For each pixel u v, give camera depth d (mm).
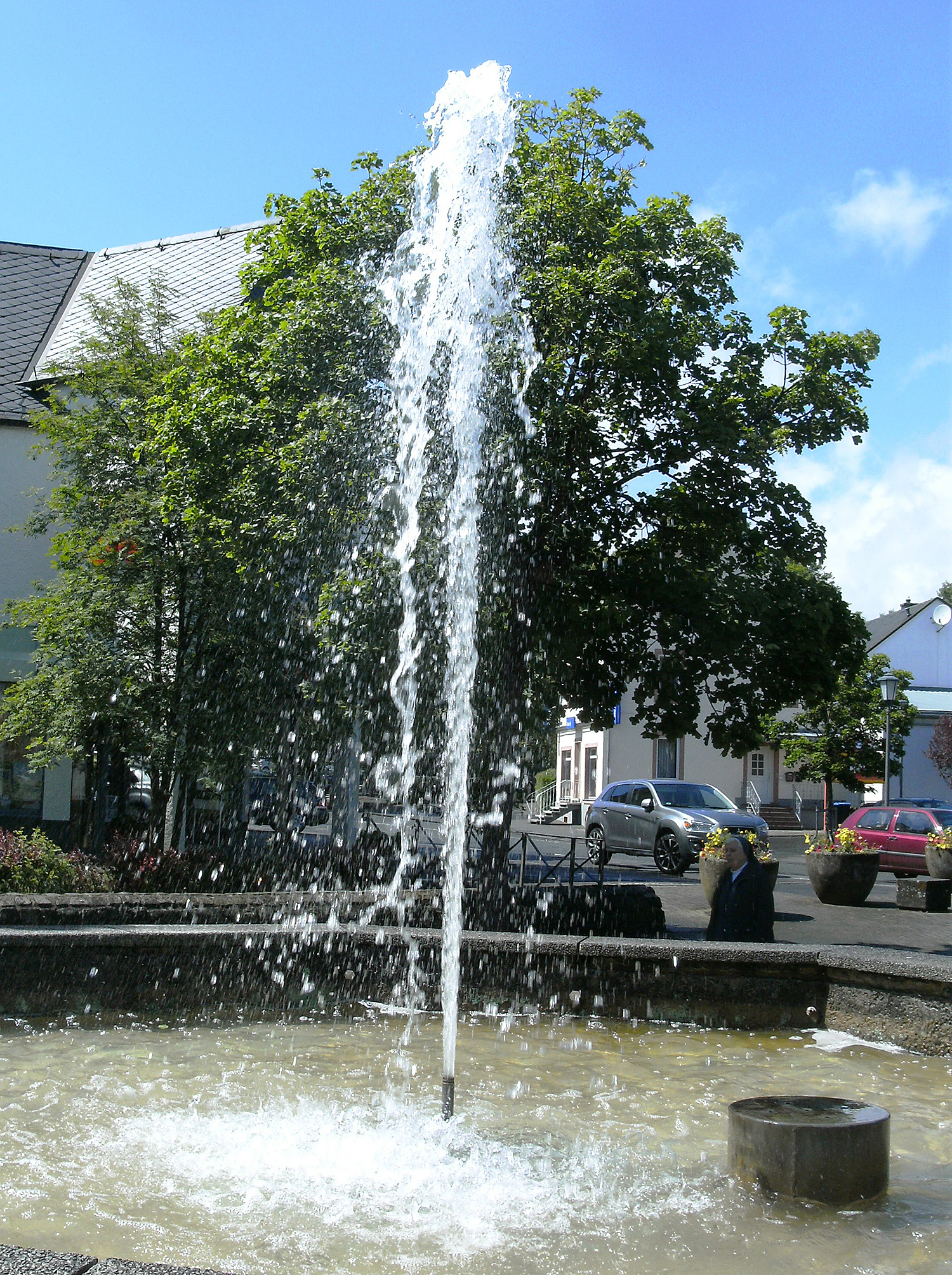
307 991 7898
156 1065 6113
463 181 9805
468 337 9953
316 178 11836
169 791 14758
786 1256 3797
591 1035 7184
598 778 43031
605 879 18906
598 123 11305
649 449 11258
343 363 10844
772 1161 4301
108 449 14320
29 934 7160
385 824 16922
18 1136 4809
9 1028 6918
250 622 13672
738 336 11812
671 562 11164
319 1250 3730
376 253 11312
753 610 11047
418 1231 3934
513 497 10172
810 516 11875
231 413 11508
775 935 12258
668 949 7645
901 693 29906
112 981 7383
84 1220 3898
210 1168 4488
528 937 7984
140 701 13625
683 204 11648
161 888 12695
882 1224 4078
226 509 11688
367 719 11555
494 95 9633
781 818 41125
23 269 24906
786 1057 6660
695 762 41750
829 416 11680
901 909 15883
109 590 13680
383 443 10461
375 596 10203
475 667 10250
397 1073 6090
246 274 12547
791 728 29812
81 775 18312
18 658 18203
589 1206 4184
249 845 16688
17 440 19516
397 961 8008
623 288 10484
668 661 11938
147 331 15758
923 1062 6590
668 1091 5844
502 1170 4559
